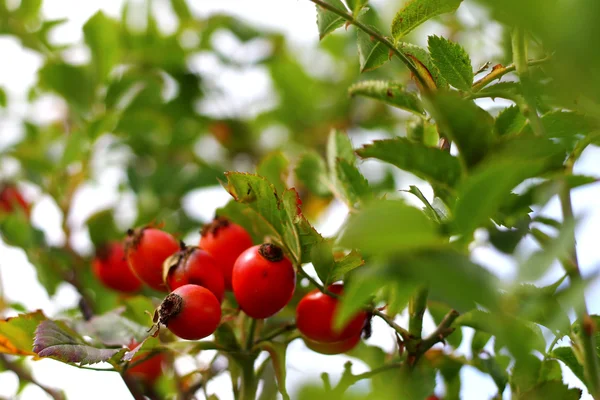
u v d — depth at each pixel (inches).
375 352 17.0
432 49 14.9
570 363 15.3
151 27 24.0
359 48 15.7
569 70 12.8
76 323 16.5
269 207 15.2
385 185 20.4
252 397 15.8
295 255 15.4
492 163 12.9
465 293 12.7
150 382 17.6
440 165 13.6
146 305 17.1
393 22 15.1
